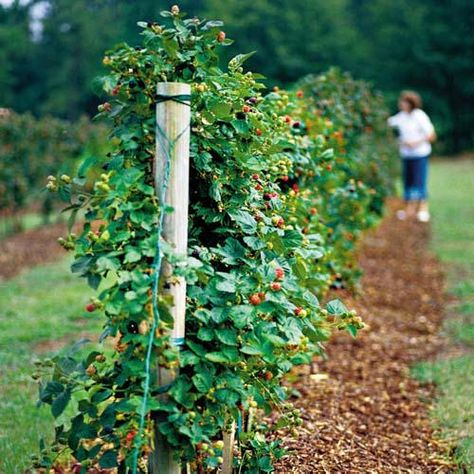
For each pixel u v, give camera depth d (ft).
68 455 11.43
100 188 7.39
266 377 8.63
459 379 15.42
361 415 13.30
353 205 18.60
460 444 12.03
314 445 11.48
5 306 21.99
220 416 8.03
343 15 134.92
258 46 124.26
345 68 127.54
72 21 134.92
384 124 33.22
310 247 9.67
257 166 8.66
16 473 10.82
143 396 7.36
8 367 16.22
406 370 16.21
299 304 8.75
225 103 8.18
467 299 22.79
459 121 124.06
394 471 10.92
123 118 8.18
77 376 8.05
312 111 17.66
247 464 9.09
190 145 8.28
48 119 41.45
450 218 40.40
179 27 8.09
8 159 38.19
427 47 123.65
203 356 7.73
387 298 22.99
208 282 8.11
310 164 13.32
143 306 7.19
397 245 32.40
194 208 8.71
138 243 7.52
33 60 135.54
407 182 40.16
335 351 17.35
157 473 7.88
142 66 7.97
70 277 26.50
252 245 8.50
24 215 50.21
